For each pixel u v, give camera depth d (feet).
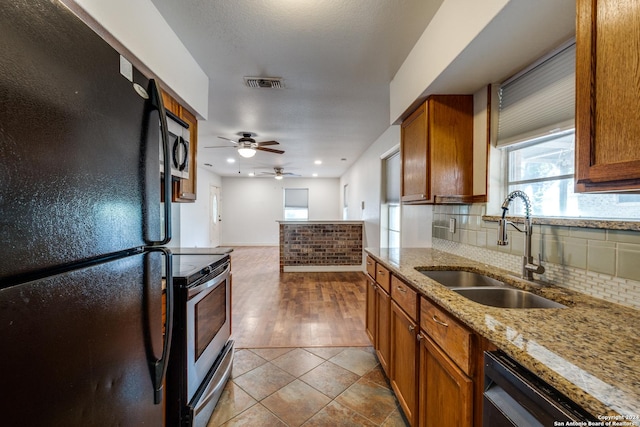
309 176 32.24
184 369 4.73
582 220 4.04
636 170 2.32
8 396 1.48
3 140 1.46
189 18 5.65
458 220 7.44
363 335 9.37
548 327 2.98
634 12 2.35
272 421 5.56
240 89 8.96
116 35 4.25
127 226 2.50
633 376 2.11
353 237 19.11
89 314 2.04
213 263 6.07
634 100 2.35
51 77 1.75
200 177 25.89
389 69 7.84
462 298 3.93
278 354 8.12
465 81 5.96
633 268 3.46
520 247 5.36
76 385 1.91
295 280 16.67
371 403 6.08
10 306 1.49
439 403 4.06
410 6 5.42
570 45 4.57
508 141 5.85
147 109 2.84
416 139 7.32
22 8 1.57
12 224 1.51
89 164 2.06
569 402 2.09
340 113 11.27
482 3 4.24
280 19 5.71
